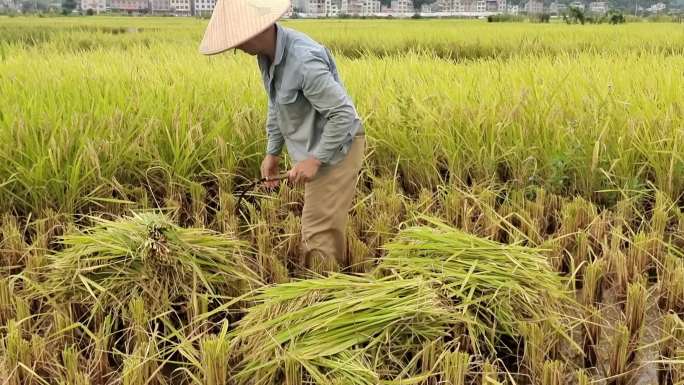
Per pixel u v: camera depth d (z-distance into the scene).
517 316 2.96
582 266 3.70
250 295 3.32
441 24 30.67
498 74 6.95
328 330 2.71
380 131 5.13
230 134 5.12
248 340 2.84
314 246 3.60
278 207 4.53
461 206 4.20
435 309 2.76
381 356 2.70
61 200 4.33
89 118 4.90
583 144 4.66
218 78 6.91
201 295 3.12
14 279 3.27
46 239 3.90
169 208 4.11
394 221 4.14
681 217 4.01
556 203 4.42
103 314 3.17
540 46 14.51
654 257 3.68
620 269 3.42
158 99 5.54
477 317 2.94
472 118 5.17
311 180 3.27
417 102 5.21
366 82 6.66
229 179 4.80
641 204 4.42
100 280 3.24
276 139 3.70
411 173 5.01
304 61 2.99
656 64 7.73
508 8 136.50
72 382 2.65
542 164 4.83
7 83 6.20
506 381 2.66
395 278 3.18
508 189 4.66
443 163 5.07
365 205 4.38
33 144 4.50
